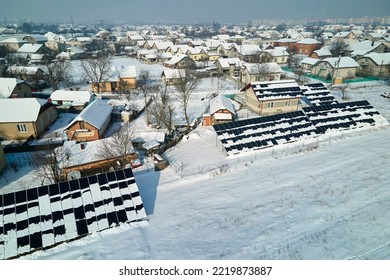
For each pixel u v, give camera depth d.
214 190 23.66
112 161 28.75
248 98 46.91
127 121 43.47
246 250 16.84
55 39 142.50
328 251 16.55
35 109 37.31
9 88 48.31
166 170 27.92
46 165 27.38
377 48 87.44
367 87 60.94
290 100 44.09
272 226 18.92
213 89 61.69
